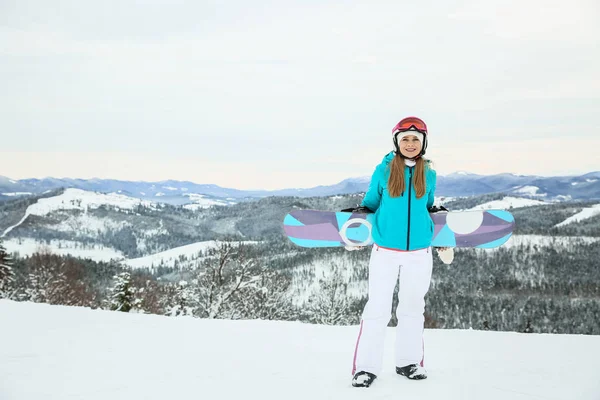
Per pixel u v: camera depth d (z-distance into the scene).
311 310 30.94
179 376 2.84
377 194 3.21
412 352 3.00
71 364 3.04
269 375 2.94
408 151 2.99
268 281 26.92
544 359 3.57
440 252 3.52
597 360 3.53
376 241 3.08
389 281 3.04
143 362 3.17
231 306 24.23
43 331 4.14
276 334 4.67
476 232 3.41
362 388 2.69
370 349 2.91
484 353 3.85
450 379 2.93
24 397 2.35
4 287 36.41
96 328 4.46
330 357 3.57
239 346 3.91
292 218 3.55
